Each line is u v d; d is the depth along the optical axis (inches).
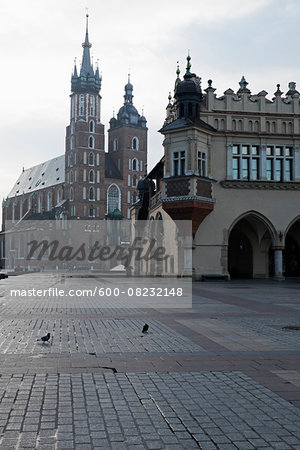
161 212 1793.8
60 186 5442.9
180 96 1539.1
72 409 260.5
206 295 1019.3
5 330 520.4
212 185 1539.1
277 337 486.0
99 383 312.2
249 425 238.5
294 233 1782.7
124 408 263.0
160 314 681.6
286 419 247.3
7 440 217.9
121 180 5319.9
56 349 416.2
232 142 1571.1
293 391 296.7
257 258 1728.6
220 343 451.5
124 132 5393.7
